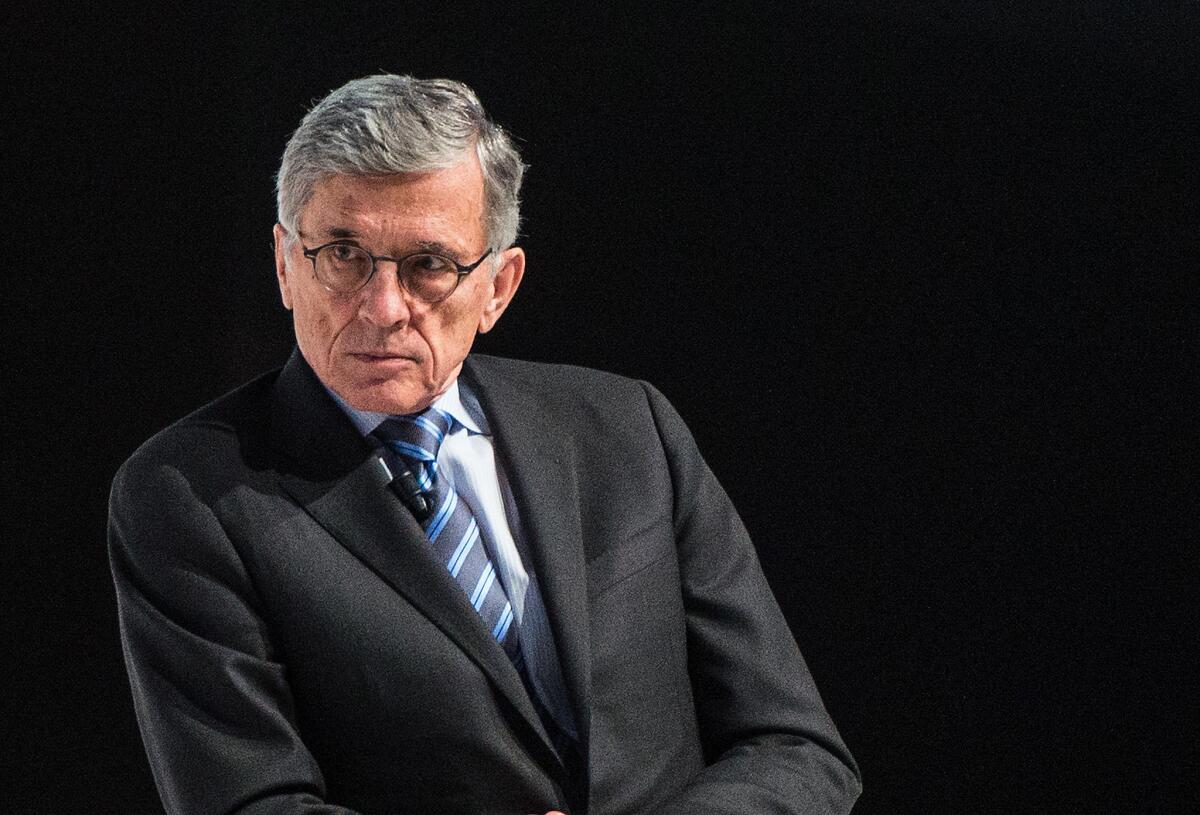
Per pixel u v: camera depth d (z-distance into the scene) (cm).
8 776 998
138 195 990
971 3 988
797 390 1024
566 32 997
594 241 1016
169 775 492
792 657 577
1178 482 1009
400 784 499
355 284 498
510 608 535
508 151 526
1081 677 1028
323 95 985
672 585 564
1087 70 986
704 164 1011
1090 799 1033
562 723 530
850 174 1008
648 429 595
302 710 508
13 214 980
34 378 989
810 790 533
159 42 981
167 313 998
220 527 511
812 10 996
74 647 998
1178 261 994
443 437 549
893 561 1031
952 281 1010
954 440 1020
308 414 534
